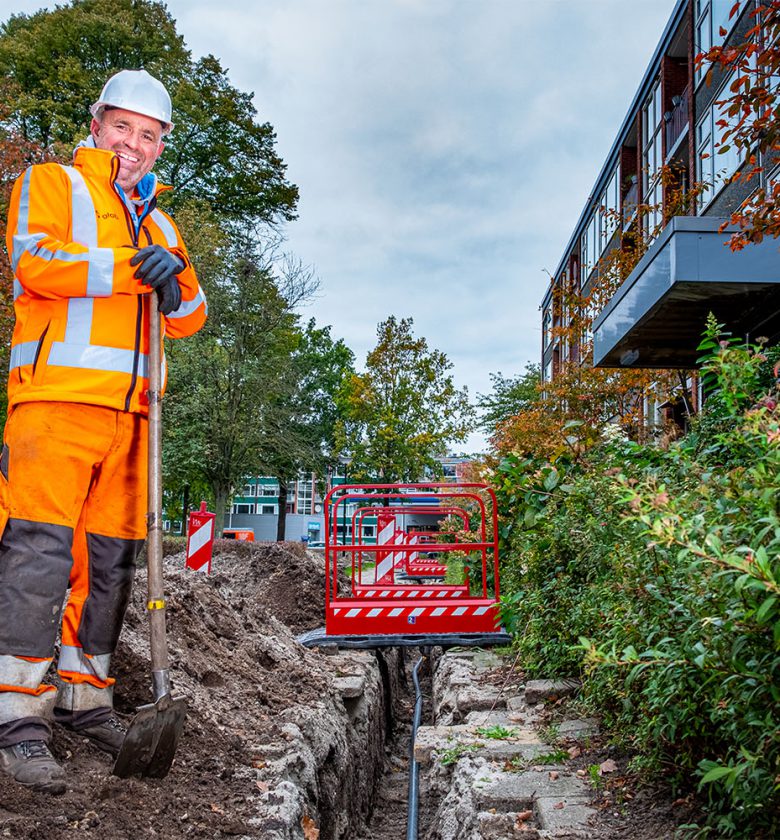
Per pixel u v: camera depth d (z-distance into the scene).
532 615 6.09
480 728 5.21
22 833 2.80
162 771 3.48
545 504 6.94
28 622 3.14
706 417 5.56
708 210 16.62
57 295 3.28
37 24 30.28
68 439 3.24
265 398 28.38
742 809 2.79
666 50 20.92
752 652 2.76
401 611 7.91
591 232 30.30
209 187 33.59
